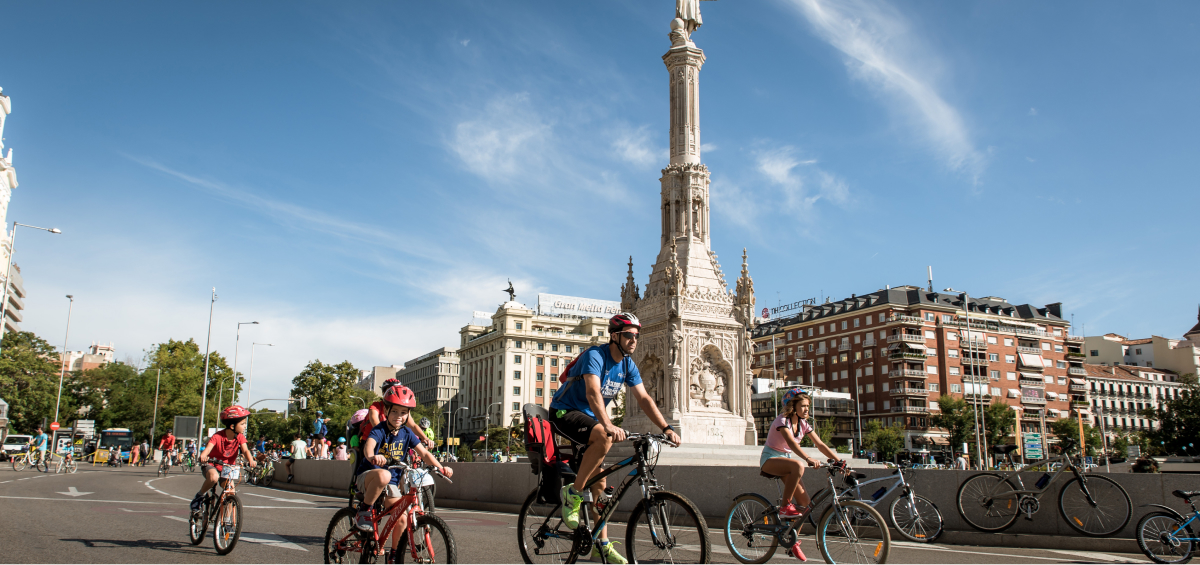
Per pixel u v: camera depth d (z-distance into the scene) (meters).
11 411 80.00
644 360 30.31
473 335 168.75
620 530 7.73
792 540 9.38
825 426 103.69
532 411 7.52
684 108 32.25
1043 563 10.46
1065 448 12.73
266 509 17.89
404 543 7.55
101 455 73.94
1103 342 155.62
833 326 126.56
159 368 95.50
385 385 8.20
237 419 11.05
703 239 31.17
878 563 8.71
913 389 112.50
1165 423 83.88
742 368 29.81
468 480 21.61
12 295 131.88
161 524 13.63
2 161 92.19
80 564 9.09
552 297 162.88
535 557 7.57
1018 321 123.75
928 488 13.48
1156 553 10.77
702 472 15.83
